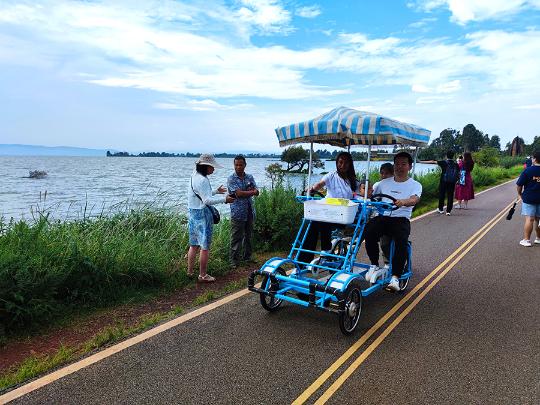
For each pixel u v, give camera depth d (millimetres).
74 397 3385
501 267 7516
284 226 8672
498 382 3684
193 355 4117
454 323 5016
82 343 4398
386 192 5840
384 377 3752
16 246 5293
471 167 15133
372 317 5199
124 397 3393
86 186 30250
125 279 5992
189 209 6469
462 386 3611
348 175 5945
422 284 6547
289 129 5508
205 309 5363
